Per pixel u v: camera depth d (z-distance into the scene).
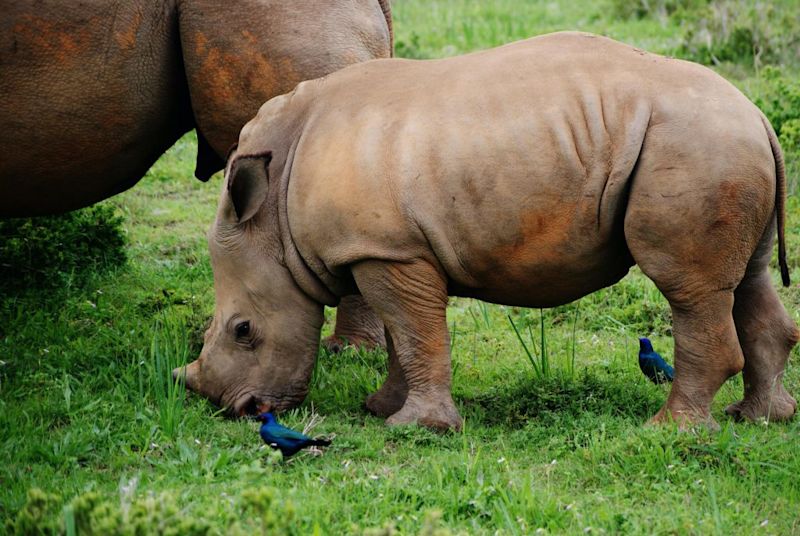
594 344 19.28
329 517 12.56
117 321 19.64
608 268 14.84
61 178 17.62
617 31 36.56
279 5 17.08
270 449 14.14
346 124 14.91
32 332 18.84
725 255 14.11
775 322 15.38
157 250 23.58
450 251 14.55
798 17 34.47
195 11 16.98
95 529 10.72
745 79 30.94
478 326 20.09
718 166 13.81
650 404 16.17
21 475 13.88
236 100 17.23
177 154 29.17
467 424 15.59
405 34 37.41
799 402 16.36
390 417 15.52
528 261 14.57
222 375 16.05
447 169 14.28
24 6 16.31
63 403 16.11
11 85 16.56
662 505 13.02
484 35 36.91
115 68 16.95
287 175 15.51
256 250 15.73
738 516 12.67
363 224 14.59
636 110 14.06
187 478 13.83
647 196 13.92
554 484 13.71
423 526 11.96
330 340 19.14
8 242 21.02
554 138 14.13
